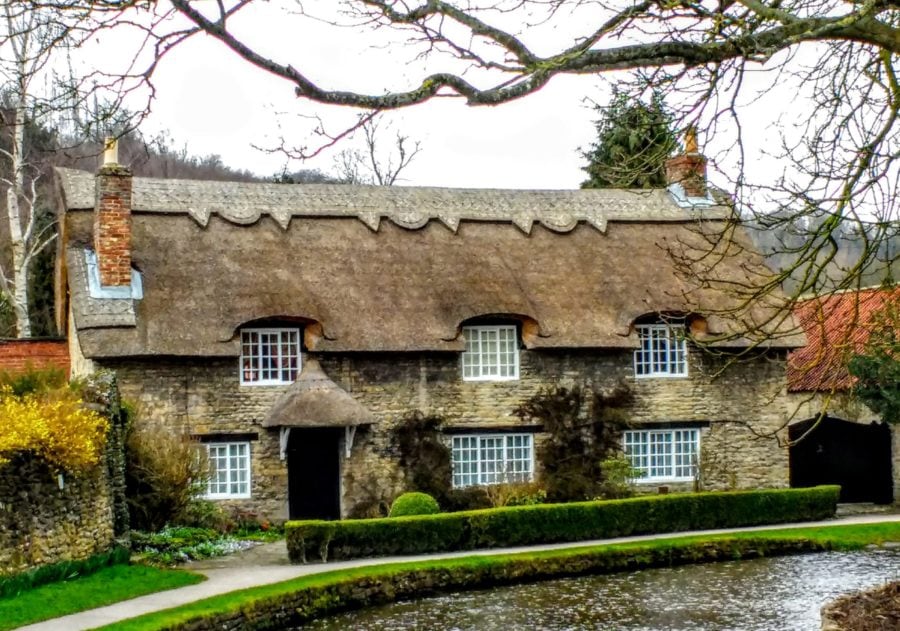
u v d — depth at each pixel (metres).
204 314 28.73
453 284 31.30
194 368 28.73
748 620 19.31
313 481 30.06
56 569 19.78
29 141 34.78
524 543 26.45
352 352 29.72
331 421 28.45
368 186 34.38
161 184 32.28
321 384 29.09
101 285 28.72
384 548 24.95
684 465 32.72
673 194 36.28
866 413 33.66
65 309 32.31
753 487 32.91
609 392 31.94
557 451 31.30
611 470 31.28
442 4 10.41
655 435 32.56
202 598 19.02
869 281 37.66
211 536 25.94
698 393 32.59
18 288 34.78
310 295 29.91
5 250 43.50
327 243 31.55
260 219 31.66
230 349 28.45
